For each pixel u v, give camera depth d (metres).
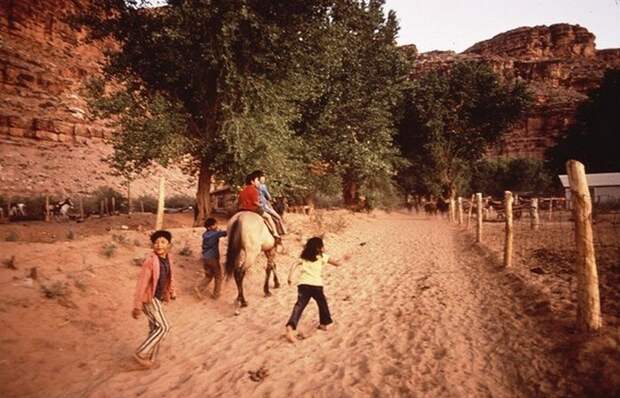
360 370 4.88
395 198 44.03
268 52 15.96
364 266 11.86
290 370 4.95
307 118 24.30
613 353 4.35
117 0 16.70
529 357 4.82
